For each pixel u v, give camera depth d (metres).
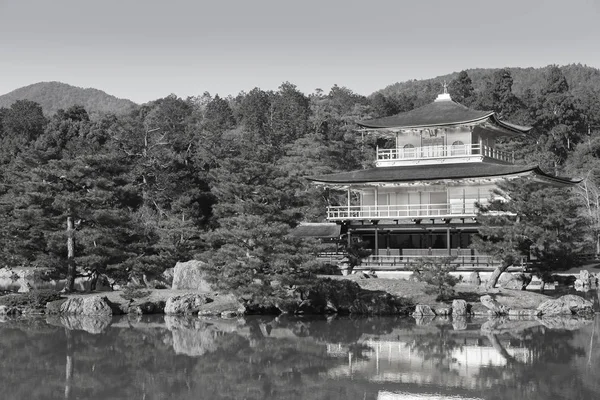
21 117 177.12
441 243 92.88
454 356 57.53
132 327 71.94
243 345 62.69
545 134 187.38
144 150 133.75
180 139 146.88
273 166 80.25
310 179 97.62
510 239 76.81
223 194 86.94
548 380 49.84
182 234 93.75
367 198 98.75
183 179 124.94
